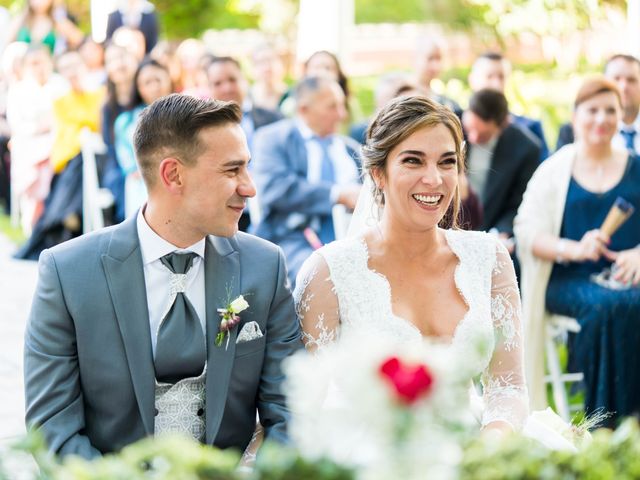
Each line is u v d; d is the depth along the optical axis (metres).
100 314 2.54
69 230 7.32
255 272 2.68
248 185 2.55
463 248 2.99
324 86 5.26
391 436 1.54
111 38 8.62
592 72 8.13
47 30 9.16
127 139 6.55
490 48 8.32
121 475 1.62
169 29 11.80
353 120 6.59
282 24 12.05
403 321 2.85
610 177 4.64
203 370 2.59
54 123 7.35
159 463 1.73
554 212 4.67
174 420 2.57
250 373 2.65
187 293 2.60
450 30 8.30
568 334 4.57
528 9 8.17
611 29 8.06
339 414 1.63
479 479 1.59
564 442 2.72
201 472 1.63
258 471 1.59
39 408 2.51
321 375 1.68
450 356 1.64
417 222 2.80
